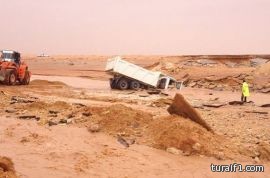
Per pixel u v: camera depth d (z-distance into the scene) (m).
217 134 14.84
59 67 95.38
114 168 11.00
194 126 13.70
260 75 48.25
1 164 8.77
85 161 11.40
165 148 12.90
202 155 12.46
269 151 13.15
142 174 10.67
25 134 14.16
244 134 15.79
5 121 16.28
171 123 13.92
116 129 14.70
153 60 117.12
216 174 11.05
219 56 76.12
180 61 72.50
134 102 26.39
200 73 53.41
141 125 14.97
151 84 40.78
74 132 14.62
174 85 42.62
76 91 34.62
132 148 12.93
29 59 137.25
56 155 11.81
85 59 147.88
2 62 35.53
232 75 49.56
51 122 15.80
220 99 32.81
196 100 30.83
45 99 25.20
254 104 28.36
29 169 10.41
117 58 39.94
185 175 10.84
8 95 25.58
